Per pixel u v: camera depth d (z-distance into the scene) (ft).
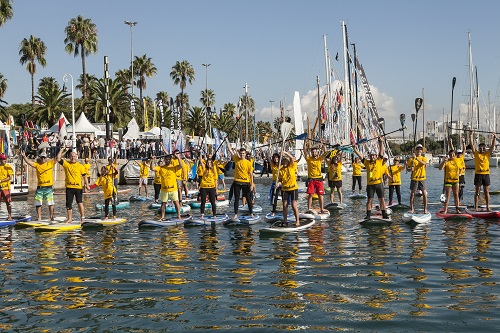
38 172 54.29
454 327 21.53
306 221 52.31
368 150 132.77
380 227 50.03
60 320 23.08
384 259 34.88
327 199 83.51
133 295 26.86
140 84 269.85
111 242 43.14
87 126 143.02
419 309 23.90
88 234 47.70
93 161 120.06
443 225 50.34
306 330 21.47
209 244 41.75
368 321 22.38
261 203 78.33
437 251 37.35
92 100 208.64
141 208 71.31
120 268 33.12
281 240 43.24
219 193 94.22
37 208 54.44
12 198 87.30
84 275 31.30
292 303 25.14
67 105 230.07
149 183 132.77
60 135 112.47
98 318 23.31
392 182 66.64
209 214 64.03
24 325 22.45
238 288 27.96
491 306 24.20
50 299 26.27
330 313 23.54
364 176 161.48
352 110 133.39
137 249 39.83
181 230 49.70
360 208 67.77
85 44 212.64
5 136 103.71
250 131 300.20
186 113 298.35
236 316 23.34
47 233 48.47
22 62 223.51
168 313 23.91
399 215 59.31
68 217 53.21
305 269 32.24
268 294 26.76
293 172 49.19
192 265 33.78
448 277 29.63
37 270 32.71
